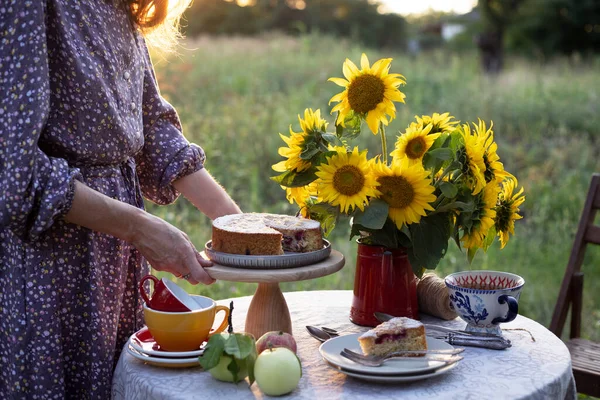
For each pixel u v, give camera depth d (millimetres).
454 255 4410
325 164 1629
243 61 10328
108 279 1684
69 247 1612
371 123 1657
